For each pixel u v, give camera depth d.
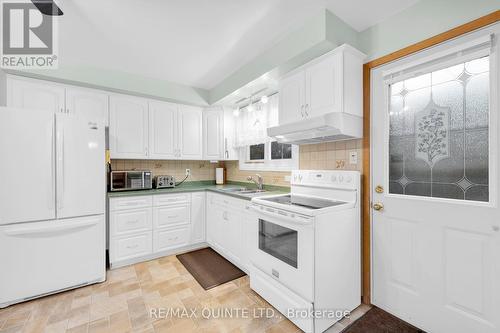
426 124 1.59
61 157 2.07
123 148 2.89
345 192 1.90
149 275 2.41
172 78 2.99
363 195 1.90
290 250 1.71
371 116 1.86
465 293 1.40
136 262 2.74
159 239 2.89
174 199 3.01
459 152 1.44
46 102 2.44
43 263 2.00
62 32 1.94
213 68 2.67
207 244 3.31
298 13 1.71
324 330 1.59
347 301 1.76
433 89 1.55
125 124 2.90
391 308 1.76
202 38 2.04
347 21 1.79
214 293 2.06
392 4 1.60
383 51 1.77
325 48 1.77
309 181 2.20
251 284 2.11
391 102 1.78
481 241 1.34
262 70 2.28
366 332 1.58
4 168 1.87
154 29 1.91
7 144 1.88
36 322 1.68
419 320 1.60
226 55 2.36
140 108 3.02
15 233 1.89
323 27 1.65
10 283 1.87
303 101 2.00
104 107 2.77
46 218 2.02
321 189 2.09
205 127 3.52
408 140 1.68
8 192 1.88
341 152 2.06
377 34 1.80
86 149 2.21
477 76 1.37
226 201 2.75
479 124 1.36
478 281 1.35
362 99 1.88
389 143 1.78
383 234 1.80
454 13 1.41
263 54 2.26
